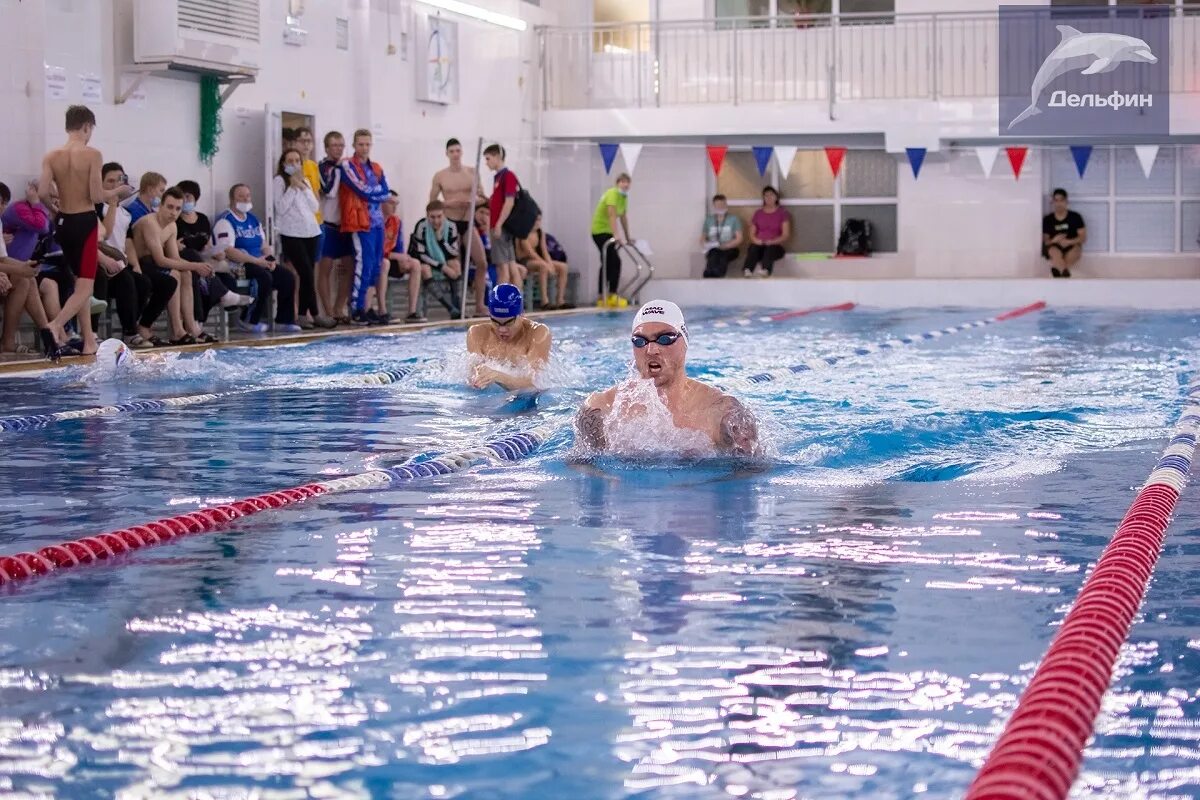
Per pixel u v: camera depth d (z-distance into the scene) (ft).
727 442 15.29
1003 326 40.81
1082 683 7.08
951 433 17.13
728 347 32.89
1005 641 8.23
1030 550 10.73
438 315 46.60
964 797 5.86
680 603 9.18
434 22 49.14
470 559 10.52
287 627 8.64
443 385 23.71
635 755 6.47
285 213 37.68
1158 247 56.54
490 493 13.39
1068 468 14.70
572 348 32.32
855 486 13.65
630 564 10.32
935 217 57.62
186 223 33.91
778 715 6.97
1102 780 6.06
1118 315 46.42
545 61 57.88
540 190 58.03
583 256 58.80
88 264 28.07
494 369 23.18
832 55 54.13
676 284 56.65
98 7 33.60
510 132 55.42
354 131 44.65
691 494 13.24
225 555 10.74
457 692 7.36
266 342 33.32
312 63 42.27
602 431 15.74
